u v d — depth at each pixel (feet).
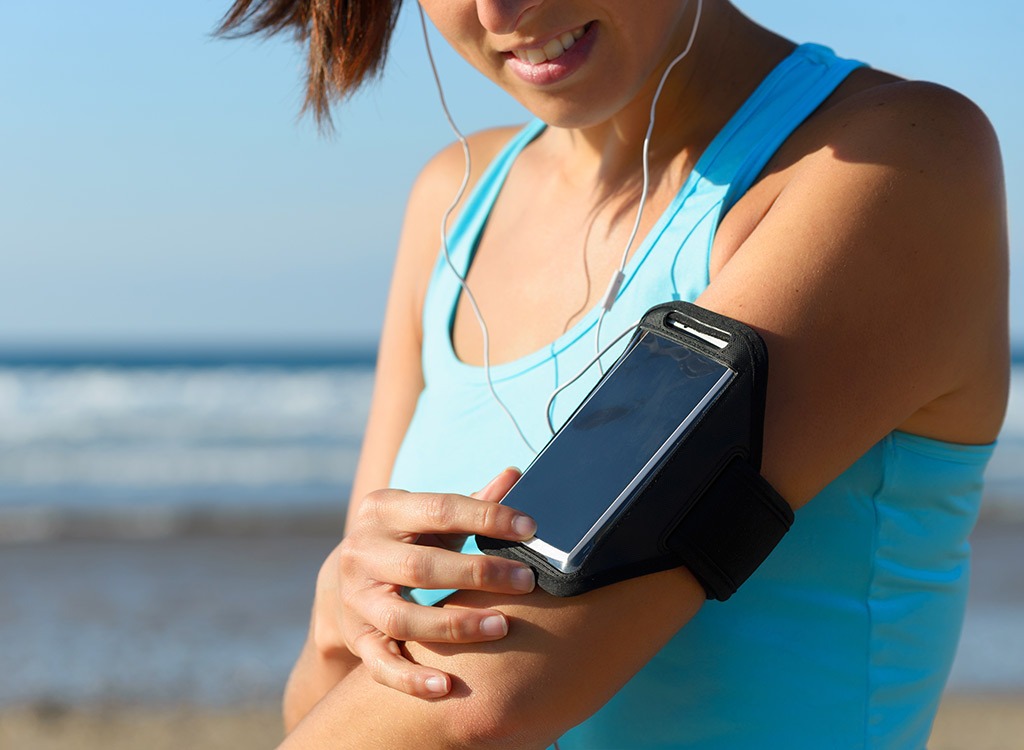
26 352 255.50
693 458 2.76
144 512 50.72
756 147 3.42
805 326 2.88
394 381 4.96
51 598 32.32
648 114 3.81
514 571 2.78
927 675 3.47
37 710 22.35
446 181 4.94
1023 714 22.11
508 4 3.10
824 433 2.88
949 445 3.30
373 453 4.93
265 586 33.96
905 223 2.94
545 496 2.88
